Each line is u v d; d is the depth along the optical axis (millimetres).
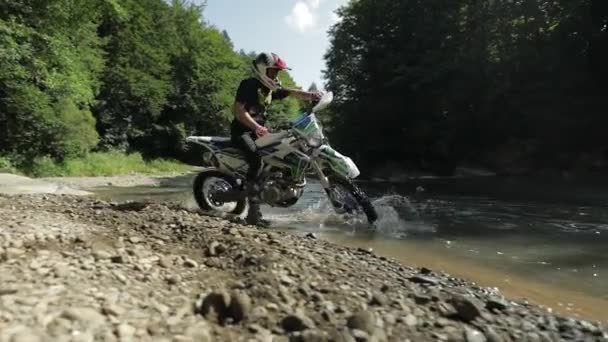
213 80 48281
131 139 41188
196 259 3238
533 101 23625
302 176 5496
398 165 30531
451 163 28172
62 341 1706
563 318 2652
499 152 25906
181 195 11789
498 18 24266
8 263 2680
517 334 2316
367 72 33469
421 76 28328
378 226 5578
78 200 6344
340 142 33375
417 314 2459
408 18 30766
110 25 38094
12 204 5480
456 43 27031
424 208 7535
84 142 23594
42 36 18375
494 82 24453
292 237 4355
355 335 2086
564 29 22438
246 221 5586
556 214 6797
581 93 22641
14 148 20281
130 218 4625
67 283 2355
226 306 2236
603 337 2352
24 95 19438
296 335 2027
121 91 37750
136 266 2844
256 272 2928
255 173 5621
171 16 47406
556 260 4129
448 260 4160
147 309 2162
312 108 5562
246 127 5676
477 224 5941
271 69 5656
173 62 46875
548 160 23172
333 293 2670
